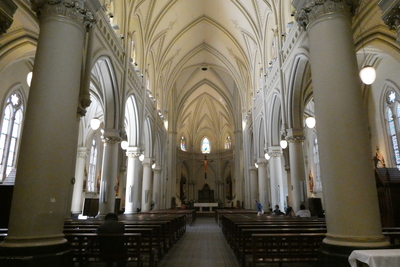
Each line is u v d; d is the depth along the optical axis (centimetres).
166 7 1891
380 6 607
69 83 624
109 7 1275
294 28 1212
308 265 700
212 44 2572
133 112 1736
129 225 758
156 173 2662
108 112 1346
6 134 1602
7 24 617
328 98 612
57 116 594
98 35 1080
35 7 660
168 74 2719
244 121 2723
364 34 1146
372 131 1952
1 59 1166
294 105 1327
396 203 1266
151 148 2228
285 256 580
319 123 624
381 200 1327
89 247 569
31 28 1065
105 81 1291
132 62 1619
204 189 4197
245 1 1823
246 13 1883
